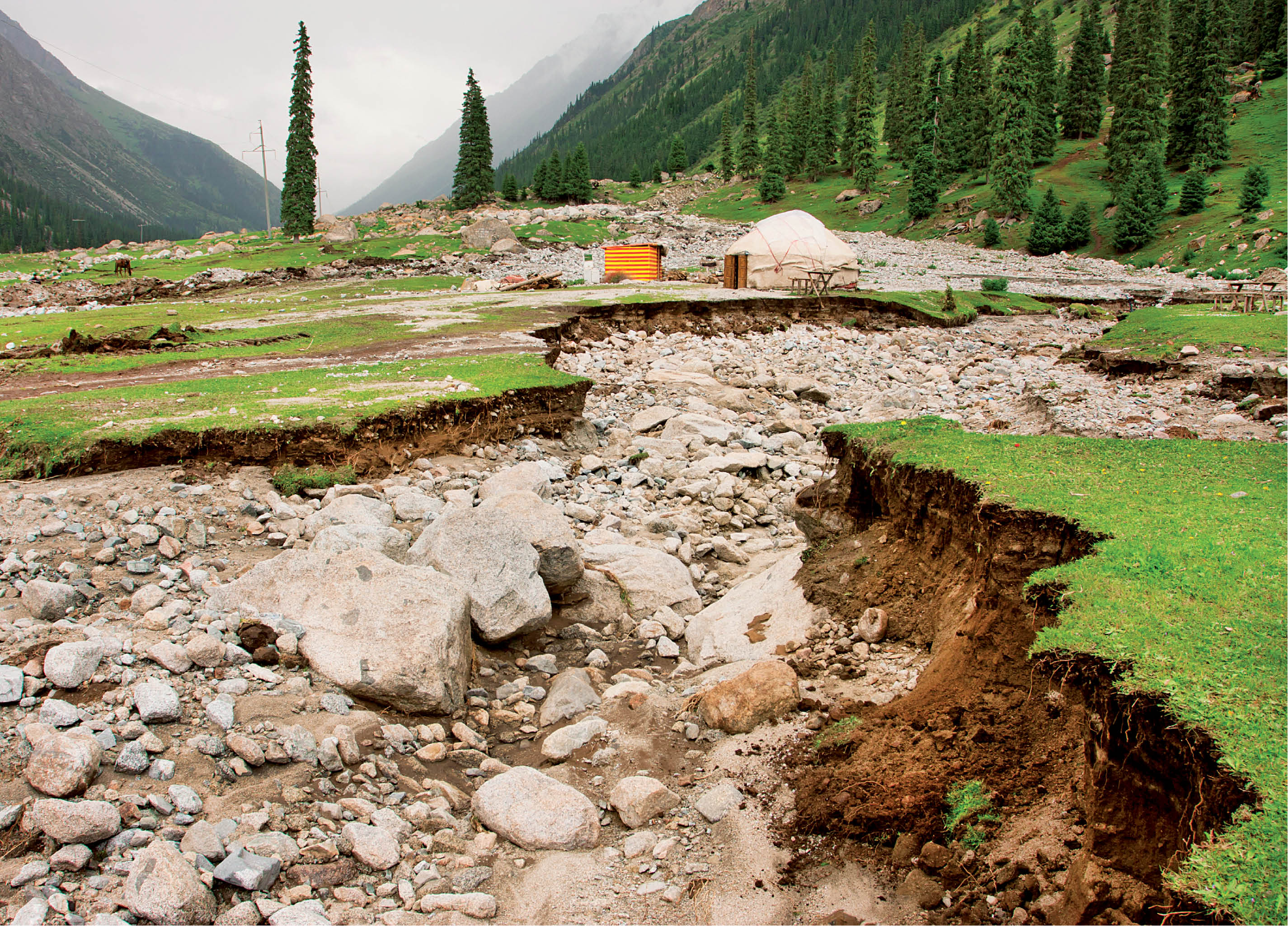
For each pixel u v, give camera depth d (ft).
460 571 29.07
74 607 26.21
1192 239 220.02
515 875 18.07
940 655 22.11
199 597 28.25
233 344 79.77
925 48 522.88
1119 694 13.88
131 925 14.58
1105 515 21.04
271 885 16.38
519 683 27.20
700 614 33.19
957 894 15.56
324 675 23.70
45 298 148.87
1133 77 274.16
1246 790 11.43
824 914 16.07
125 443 39.01
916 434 32.22
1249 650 14.30
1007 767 17.19
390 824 18.65
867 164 349.41
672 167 467.93
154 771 18.33
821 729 21.81
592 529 43.29
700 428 63.05
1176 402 66.03
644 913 16.70
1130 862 13.16
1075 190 291.99
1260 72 334.03
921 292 144.66
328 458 42.88
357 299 132.77
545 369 62.28
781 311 119.34
